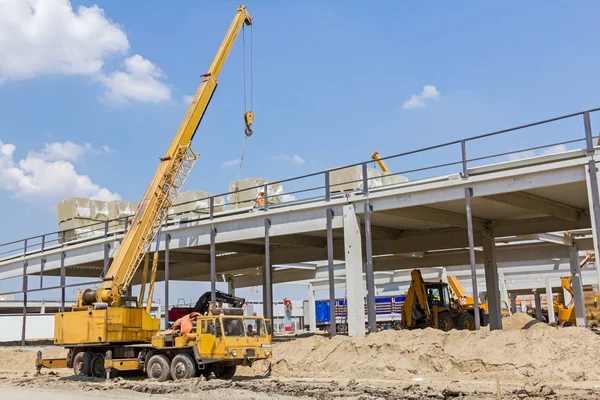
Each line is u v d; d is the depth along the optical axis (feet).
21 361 108.47
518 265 184.34
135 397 57.57
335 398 52.39
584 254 174.81
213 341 65.87
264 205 97.45
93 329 75.87
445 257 146.92
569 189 78.95
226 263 145.38
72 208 132.98
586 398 47.06
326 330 221.66
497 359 63.77
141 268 138.72
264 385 60.95
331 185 88.28
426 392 52.70
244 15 108.68
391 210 86.89
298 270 183.93
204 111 101.40
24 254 141.38
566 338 62.69
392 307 217.36
